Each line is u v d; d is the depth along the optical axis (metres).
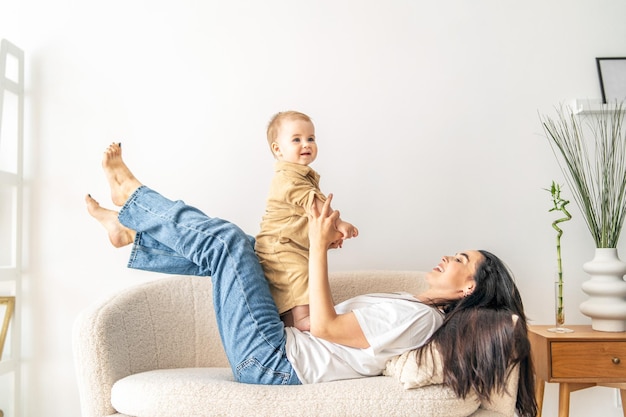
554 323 2.17
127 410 1.29
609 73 2.22
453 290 1.56
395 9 2.25
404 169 2.21
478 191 2.21
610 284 1.90
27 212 2.16
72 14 2.22
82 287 2.14
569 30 2.26
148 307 1.71
